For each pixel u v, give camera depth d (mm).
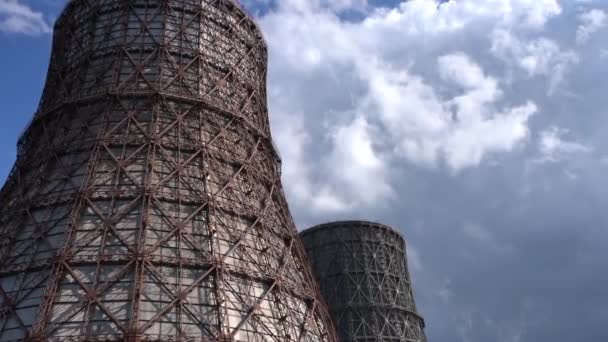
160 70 47844
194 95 47594
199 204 41750
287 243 47531
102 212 39469
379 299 74438
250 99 52969
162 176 42156
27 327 34438
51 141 46125
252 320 38156
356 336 71375
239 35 56031
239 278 39625
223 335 35500
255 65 56625
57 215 40156
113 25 51156
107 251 37500
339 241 78062
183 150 44344
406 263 82938
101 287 35406
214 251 39688
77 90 48562
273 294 41094
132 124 44719
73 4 55812
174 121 45438
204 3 54281
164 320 35188
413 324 76500
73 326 33969
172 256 38125
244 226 43438
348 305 73125
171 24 51094
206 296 37344
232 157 46781
